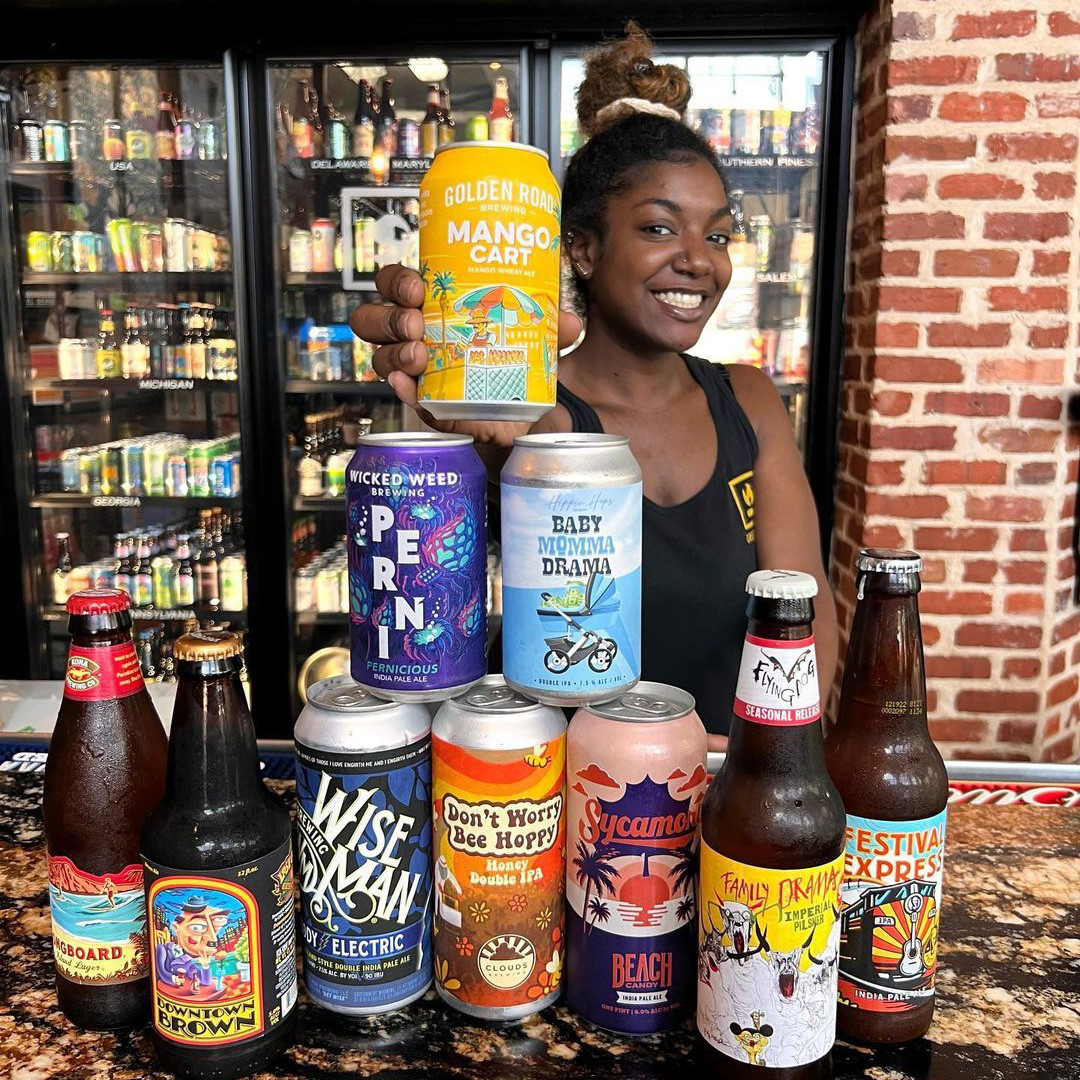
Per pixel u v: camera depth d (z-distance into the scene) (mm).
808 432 2516
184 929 529
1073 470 2225
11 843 814
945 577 2238
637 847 562
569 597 566
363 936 584
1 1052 570
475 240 631
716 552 1216
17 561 2709
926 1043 574
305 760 576
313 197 2707
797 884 500
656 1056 569
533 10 2342
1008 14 2039
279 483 2645
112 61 2439
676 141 1143
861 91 2324
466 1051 572
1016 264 2123
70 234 2680
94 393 2916
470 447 589
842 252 2418
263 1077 547
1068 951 666
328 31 2393
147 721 599
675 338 1170
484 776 561
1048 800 891
